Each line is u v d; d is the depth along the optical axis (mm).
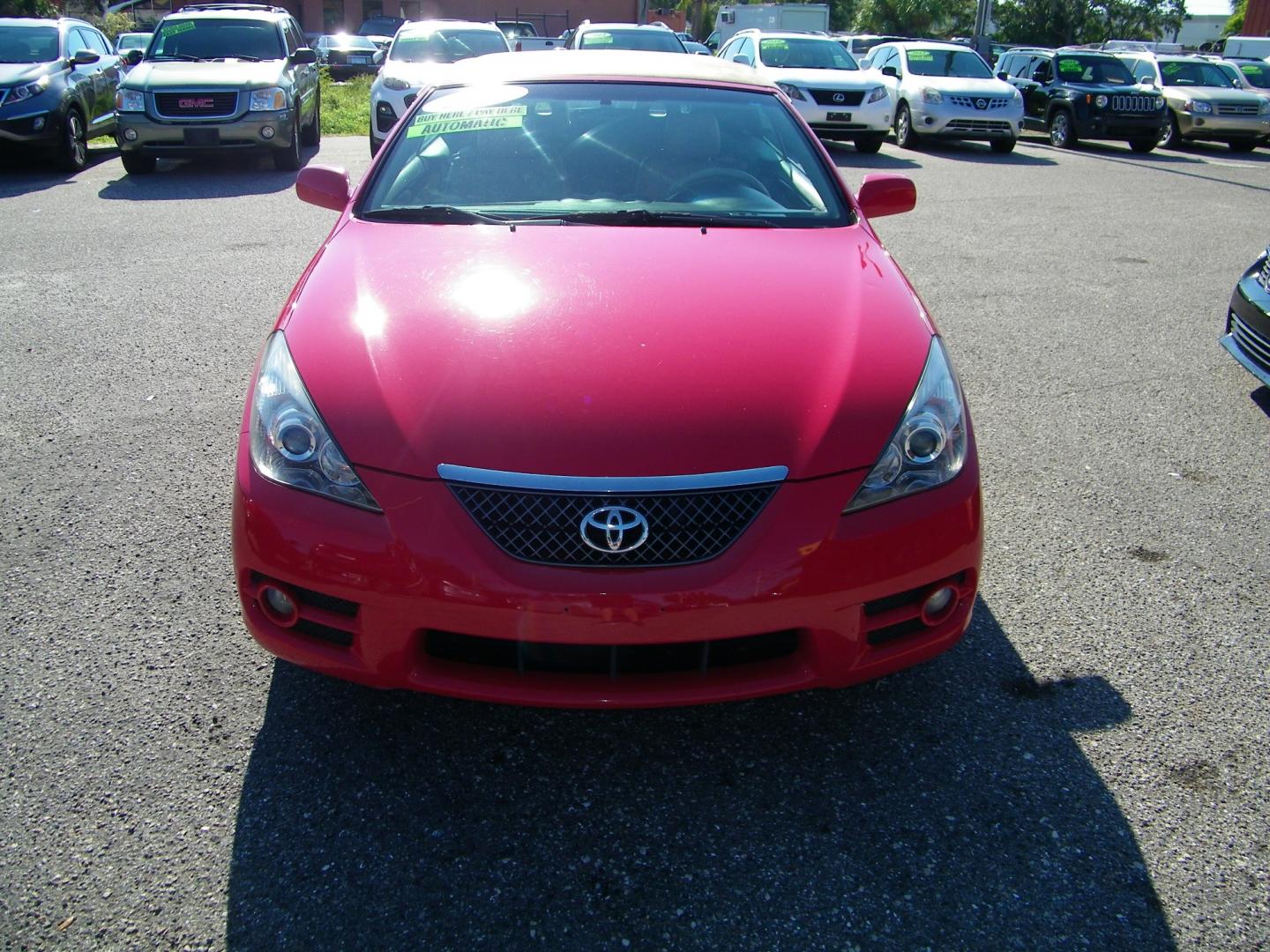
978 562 2350
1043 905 2045
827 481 2180
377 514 2145
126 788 2285
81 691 2600
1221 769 2430
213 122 10062
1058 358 5480
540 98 3648
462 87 3746
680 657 2164
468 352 2363
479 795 2316
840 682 2254
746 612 2113
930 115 14508
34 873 2053
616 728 2559
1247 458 4227
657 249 2910
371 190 3354
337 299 2623
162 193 9477
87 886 2029
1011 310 6391
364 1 44906
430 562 2104
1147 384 5098
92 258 6969
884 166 12961
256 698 2604
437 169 3377
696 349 2395
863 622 2217
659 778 2387
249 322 5625
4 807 2219
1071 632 2979
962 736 2539
